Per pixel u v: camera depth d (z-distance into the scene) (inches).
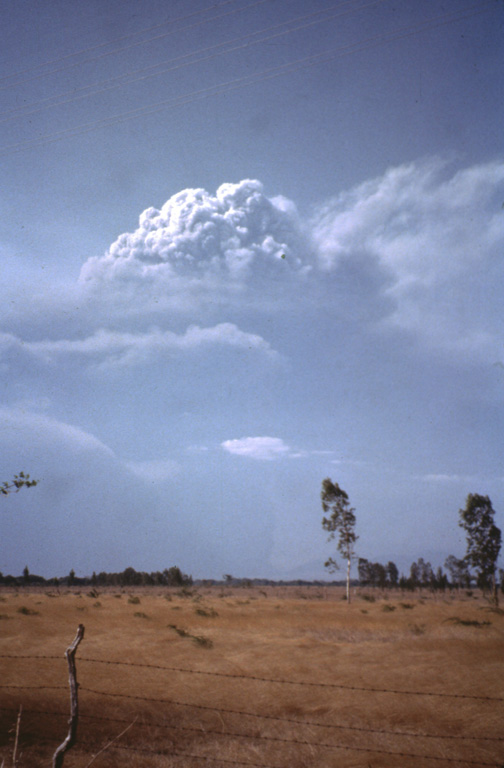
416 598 2891.2
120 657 581.0
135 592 3351.4
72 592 3250.5
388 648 671.1
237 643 732.7
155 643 698.2
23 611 1090.1
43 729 332.2
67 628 860.6
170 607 1413.6
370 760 288.0
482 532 2301.9
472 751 304.8
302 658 587.5
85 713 365.4
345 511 2327.8
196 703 399.5
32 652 608.4
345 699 413.7
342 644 725.9
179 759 291.1
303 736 331.6
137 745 316.8
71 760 283.9
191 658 580.1
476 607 1638.8
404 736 330.3
